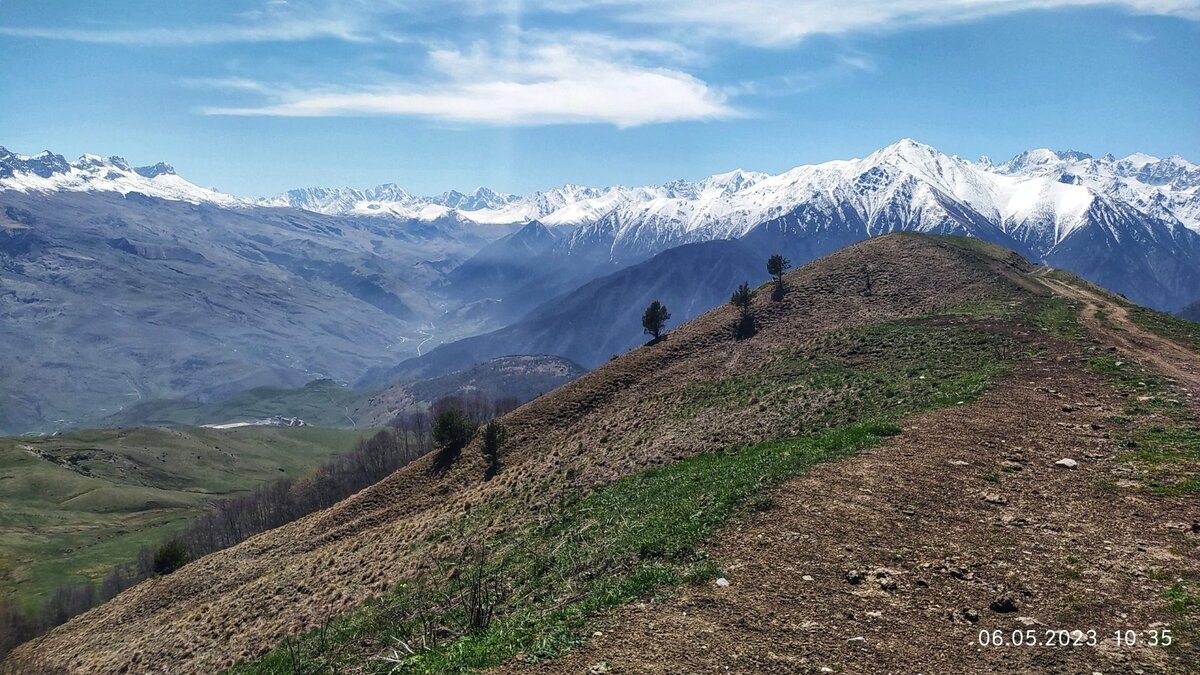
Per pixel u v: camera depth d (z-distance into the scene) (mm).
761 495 20906
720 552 17516
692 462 36125
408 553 42469
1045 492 19984
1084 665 11625
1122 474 20969
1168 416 26891
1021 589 14477
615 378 83188
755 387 56531
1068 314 58438
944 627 13156
